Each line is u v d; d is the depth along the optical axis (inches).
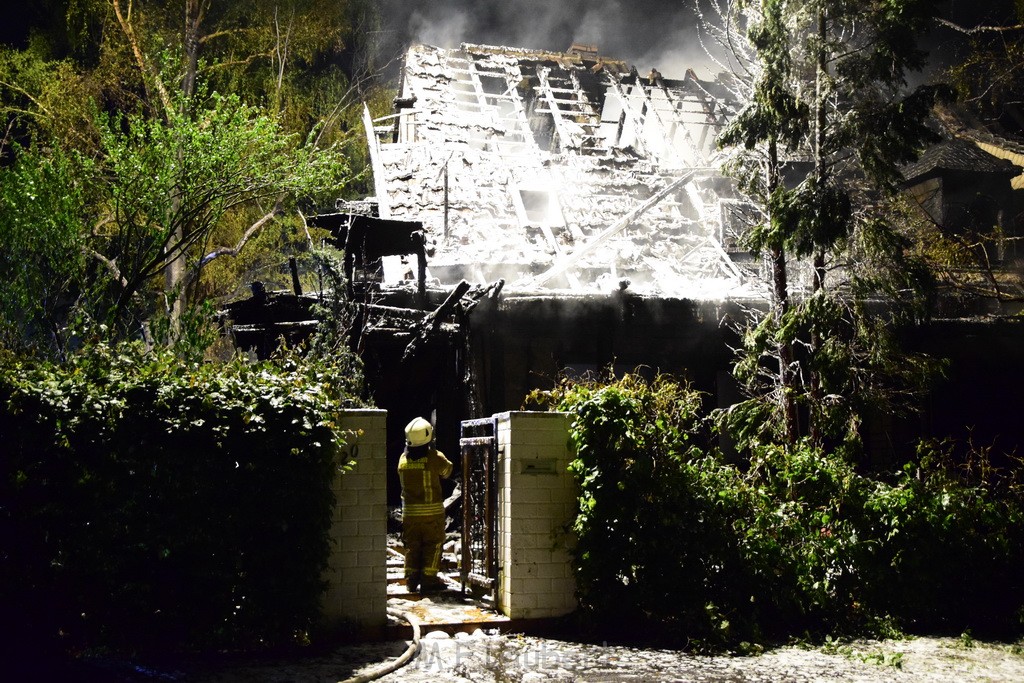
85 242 585.9
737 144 429.1
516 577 270.4
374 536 258.2
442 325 521.3
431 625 262.4
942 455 327.0
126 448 231.6
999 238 594.2
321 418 247.3
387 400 531.2
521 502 273.1
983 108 903.1
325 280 537.6
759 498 290.8
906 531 289.4
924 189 770.2
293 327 557.6
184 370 249.6
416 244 534.0
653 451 276.5
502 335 554.3
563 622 271.4
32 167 532.1
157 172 628.4
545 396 324.2
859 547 286.8
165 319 440.5
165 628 233.3
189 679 208.7
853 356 400.2
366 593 255.1
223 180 650.8
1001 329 536.1
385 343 518.0
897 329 511.2
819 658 249.0
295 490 241.8
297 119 1033.5
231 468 237.9
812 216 389.1
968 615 289.1
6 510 225.5
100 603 230.5
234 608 237.9
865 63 410.0
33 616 227.6
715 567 278.5
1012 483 318.7
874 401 390.9
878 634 275.6
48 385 232.1
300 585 241.3
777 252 417.7
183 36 976.9
